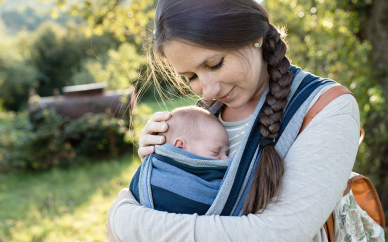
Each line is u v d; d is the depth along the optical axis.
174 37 0.86
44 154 6.64
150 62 1.19
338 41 3.99
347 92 0.90
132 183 1.15
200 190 0.99
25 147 6.40
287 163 0.86
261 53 1.01
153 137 1.17
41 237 3.55
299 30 5.08
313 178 0.80
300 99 0.94
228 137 1.17
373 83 3.54
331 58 4.00
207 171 1.04
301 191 0.80
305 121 0.90
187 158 1.05
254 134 0.97
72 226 3.71
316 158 0.81
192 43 0.84
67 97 7.09
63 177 5.95
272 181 0.82
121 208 0.96
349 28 3.90
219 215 0.89
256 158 0.94
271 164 0.84
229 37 0.83
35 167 6.47
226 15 0.83
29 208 4.48
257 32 0.87
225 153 1.15
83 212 4.11
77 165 6.59
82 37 27.58
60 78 27.31
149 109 6.75
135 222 0.89
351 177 1.16
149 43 1.17
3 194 5.22
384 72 3.57
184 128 1.16
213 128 1.14
